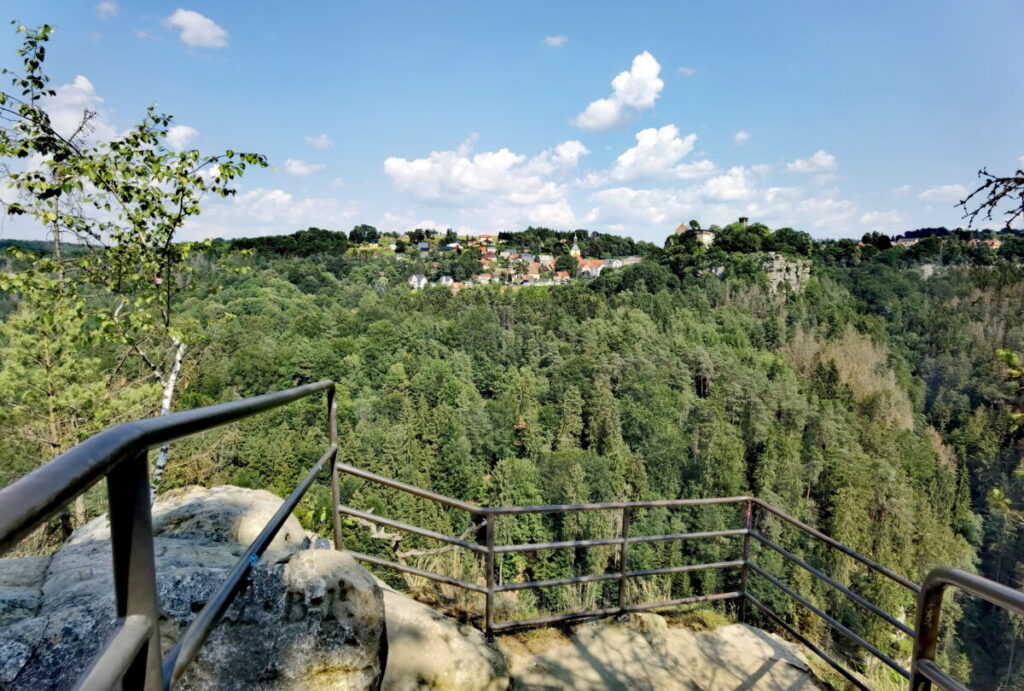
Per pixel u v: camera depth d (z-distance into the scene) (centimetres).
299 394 181
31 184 550
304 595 188
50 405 917
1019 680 2356
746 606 366
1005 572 3080
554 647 315
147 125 589
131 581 75
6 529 40
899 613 2608
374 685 191
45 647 157
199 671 168
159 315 694
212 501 316
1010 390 441
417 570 302
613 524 2752
